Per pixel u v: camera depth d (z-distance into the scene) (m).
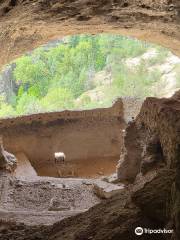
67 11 6.59
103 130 18.03
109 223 3.61
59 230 4.36
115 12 6.86
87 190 10.56
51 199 9.97
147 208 3.41
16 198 10.16
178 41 9.90
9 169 12.64
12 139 17.08
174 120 6.92
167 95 21.03
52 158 17.70
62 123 17.64
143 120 9.34
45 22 7.32
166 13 6.77
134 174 10.19
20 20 6.75
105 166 17.69
